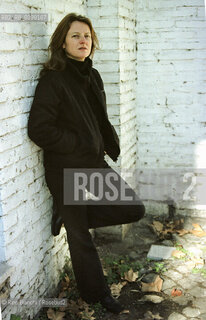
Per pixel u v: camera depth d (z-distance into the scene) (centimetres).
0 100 227
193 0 396
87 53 281
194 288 316
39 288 291
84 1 359
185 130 429
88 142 273
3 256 241
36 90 264
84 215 291
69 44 276
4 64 230
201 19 398
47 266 305
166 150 439
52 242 315
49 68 271
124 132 393
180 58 412
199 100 418
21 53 251
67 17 274
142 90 429
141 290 315
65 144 265
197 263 350
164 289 316
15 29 242
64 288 319
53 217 302
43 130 255
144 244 391
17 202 253
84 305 296
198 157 432
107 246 390
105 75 371
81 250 288
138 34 416
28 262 271
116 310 289
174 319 280
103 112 299
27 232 269
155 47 415
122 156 390
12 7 238
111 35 362
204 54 405
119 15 359
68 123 272
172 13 403
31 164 272
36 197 282
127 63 393
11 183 244
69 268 340
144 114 434
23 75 255
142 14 411
